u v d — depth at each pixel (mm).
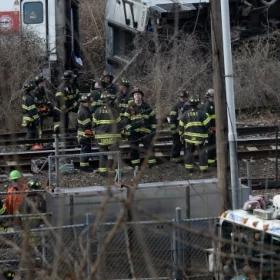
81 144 45031
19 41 57125
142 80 56031
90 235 12719
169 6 62656
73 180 42125
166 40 58375
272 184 41250
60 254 11828
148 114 44688
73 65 64438
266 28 67062
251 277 16453
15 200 30781
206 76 54844
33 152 46312
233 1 66188
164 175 42688
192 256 27922
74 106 52375
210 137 44375
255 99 60375
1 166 41188
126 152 44781
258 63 61656
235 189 30672
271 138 48625
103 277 12711
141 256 27516
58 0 61938
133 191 11523
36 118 49719
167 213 32062
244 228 22719
